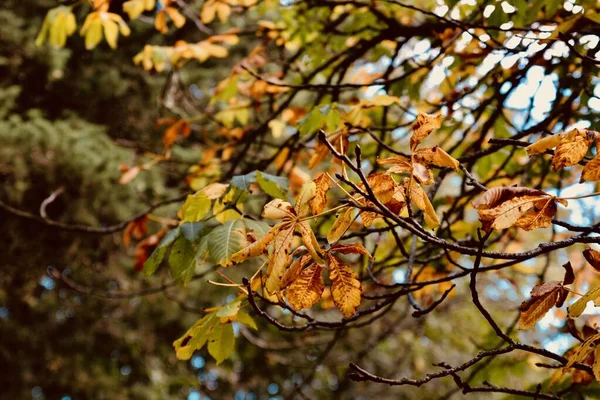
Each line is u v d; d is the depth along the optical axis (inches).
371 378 61.5
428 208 57.1
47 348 372.5
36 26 366.6
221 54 143.2
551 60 118.6
